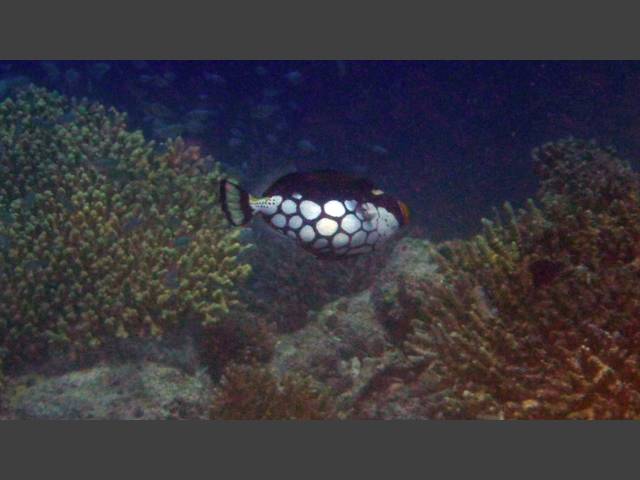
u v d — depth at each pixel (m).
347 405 1.93
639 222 1.78
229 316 2.13
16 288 1.94
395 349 2.04
